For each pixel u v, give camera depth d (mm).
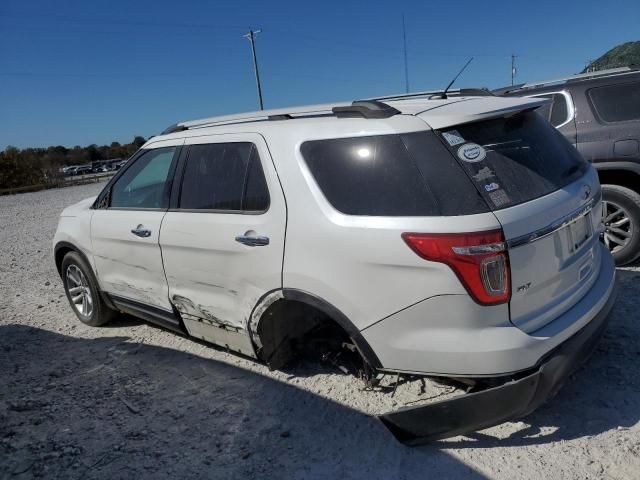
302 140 3252
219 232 3600
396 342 2896
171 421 3529
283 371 3955
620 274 5234
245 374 4031
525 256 2732
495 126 3051
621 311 4402
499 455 2910
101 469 3094
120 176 4754
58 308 6105
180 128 4500
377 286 2881
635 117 5301
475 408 2777
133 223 4348
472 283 2648
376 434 3164
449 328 2746
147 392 3936
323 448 3100
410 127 2912
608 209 5387
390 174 2896
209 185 3807
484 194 2721
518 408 2746
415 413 2887
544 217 2826
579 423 3113
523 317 2799
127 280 4586
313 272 3115
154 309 4414
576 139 5500
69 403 3863
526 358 2709
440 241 2660
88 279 5105
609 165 5340
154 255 4180
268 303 3408
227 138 3740
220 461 3080
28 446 3357
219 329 3885
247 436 3285
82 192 31734
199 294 3908
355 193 2986
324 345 3705
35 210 20172
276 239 3279
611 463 2771
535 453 2900
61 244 5340
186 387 3953
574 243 3107
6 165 45438
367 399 3482
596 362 3713
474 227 2629
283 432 3262
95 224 4793
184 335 4512
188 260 3885
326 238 3039
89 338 5098
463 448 2994
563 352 2822
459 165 2779
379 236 2836
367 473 2863
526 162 3025
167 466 3078
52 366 4516
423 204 2770
